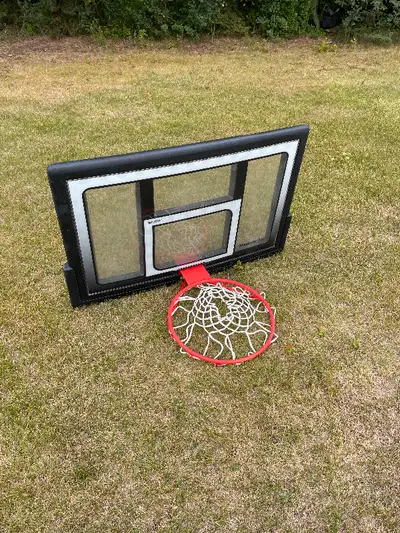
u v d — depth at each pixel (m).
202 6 8.28
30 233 3.71
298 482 2.25
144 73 7.13
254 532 2.08
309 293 3.29
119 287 3.12
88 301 3.08
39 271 3.36
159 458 2.32
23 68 7.16
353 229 3.92
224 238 3.27
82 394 2.59
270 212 3.33
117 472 2.26
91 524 2.09
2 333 2.90
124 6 8.17
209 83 6.83
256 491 2.21
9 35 8.25
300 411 2.54
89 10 8.14
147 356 2.80
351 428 2.48
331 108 6.13
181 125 5.51
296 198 4.25
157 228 2.92
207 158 2.74
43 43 8.10
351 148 5.13
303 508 2.16
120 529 2.08
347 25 8.83
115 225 2.78
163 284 3.27
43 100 6.08
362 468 2.32
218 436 2.42
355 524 2.12
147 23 8.34
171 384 2.66
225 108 6.01
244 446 2.38
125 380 2.67
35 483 2.21
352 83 7.02
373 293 3.30
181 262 3.22
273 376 2.71
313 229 3.89
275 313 3.12
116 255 2.94
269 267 3.50
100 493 2.19
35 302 3.12
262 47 8.52
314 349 2.88
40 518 2.10
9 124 5.39
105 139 5.13
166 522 2.10
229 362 2.73
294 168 3.15
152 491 2.20
